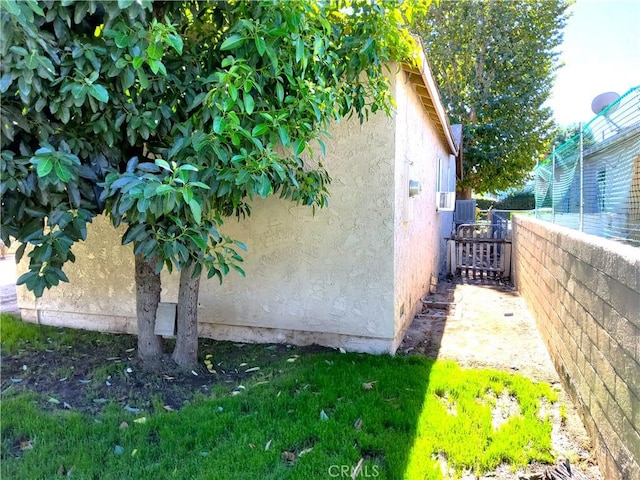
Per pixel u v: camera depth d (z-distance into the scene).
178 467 2.40
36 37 2.12
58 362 4.02
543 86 19.94
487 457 2.51
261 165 2.77
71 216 2.45
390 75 4.14
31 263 2.50
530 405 3.19
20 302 5.61
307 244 4.45
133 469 2.38
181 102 3.07
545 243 4.75
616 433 2.27
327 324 4.47
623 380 2.18
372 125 4.17
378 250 4.24
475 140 18.97
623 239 3.05
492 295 7.51
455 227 14.45
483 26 19.72
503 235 9.38
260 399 3.22
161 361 3.92
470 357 4.32
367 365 3.91
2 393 3.31
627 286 2.15
